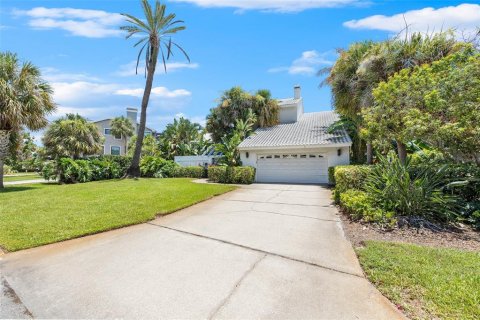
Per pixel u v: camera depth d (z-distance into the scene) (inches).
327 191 400.8
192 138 1062.4
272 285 109.5
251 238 171.8
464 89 196.5
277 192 390.6
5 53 412.8
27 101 410.9
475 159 220.4
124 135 1371.8
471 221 186.4
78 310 93.6
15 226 189.8
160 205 266.2
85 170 586.6
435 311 86.8
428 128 206.4
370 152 454.0
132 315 90.4
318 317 87.9
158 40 607.5
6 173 1014.4
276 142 565.0
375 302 95.6
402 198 197.6
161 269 125.6
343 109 483.8
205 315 89.8
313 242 162.9
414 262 123.8
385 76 378.9
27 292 105.9
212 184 493.4
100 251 149.5
